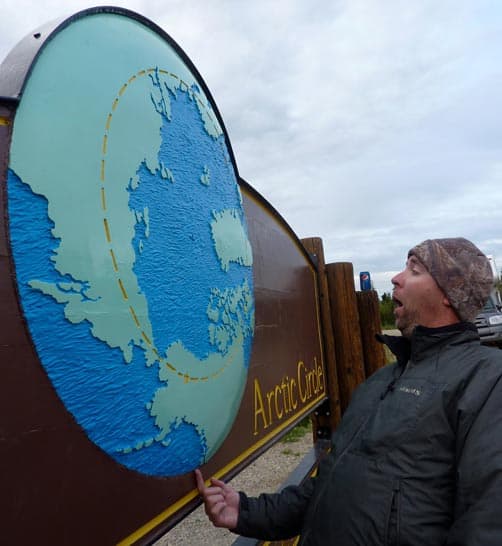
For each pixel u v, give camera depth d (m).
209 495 1.50
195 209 1.49
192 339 1.41
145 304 1.20
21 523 0.89
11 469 0.88
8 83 0.95
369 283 4.21
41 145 0.97
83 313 1.02
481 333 11.34
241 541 2.20
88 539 1.03
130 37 1.30
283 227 2.88
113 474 1.11
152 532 1.25
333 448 1.38
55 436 0.96
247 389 2.05
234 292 1.74
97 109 1.11
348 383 3.66
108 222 1.10
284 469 5.19
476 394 1.14
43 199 0.96
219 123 1.80
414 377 1.27
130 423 1.15
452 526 1.06
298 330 2.96
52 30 1.02
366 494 1.19
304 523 1.36
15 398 0.89
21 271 0.91
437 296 1.32
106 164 1.12
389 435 1.21
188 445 1.40
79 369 1.01
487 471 1.03
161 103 1.37
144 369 1.19
